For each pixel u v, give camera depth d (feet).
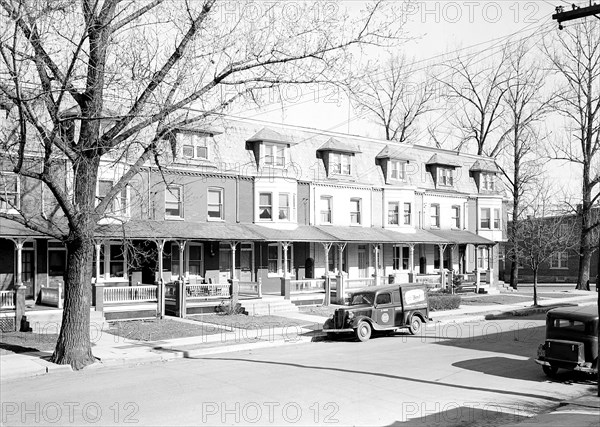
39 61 47.32
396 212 133.69
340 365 52.54
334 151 123.95
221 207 105.91
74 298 53.98
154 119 51.78
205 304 92.48
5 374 48.47
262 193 110.63
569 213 164.14
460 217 151.53
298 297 104.06
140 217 92.32
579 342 44.80
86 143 52.85
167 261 99.19
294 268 116.06
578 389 43.93
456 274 139.74
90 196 53.93
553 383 45.83
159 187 97.50
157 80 51.93
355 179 127.34
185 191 100.68
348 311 70.54
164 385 44.24
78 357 53.26
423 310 77.05
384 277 124.88
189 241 101.09
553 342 46.03
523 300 126.62
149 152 55.11
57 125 48.32
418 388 43.11
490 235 157.17
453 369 50.85
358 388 42.86
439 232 143.02
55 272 89.10
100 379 47.24
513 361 55.06
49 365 51.93
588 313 45.55
